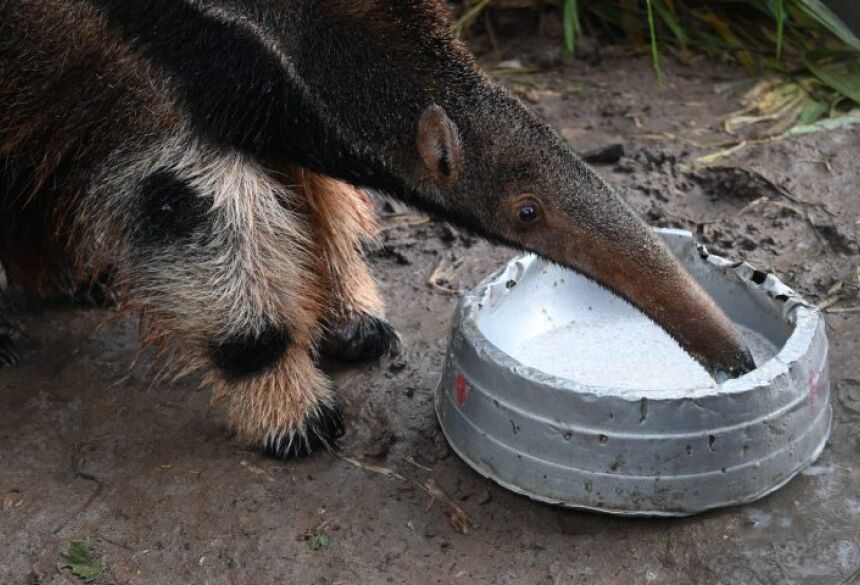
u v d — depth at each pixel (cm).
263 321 165
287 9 157
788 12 248
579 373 171
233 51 156
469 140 159
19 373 183
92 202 165
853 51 238
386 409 175
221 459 168
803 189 212
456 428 163
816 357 158
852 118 228
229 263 162
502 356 157
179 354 172
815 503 156
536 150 158
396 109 159
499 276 172
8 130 167
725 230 204
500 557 154
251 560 155
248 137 160
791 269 195
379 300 187
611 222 157
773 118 231
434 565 153
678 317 156
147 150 160
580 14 261
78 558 155
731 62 249
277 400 167
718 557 151
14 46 162
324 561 154
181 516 160
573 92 244
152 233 162
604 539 154
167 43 157
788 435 155
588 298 181
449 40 160
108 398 178
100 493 164
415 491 163
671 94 241
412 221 212
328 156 164
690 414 150
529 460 156
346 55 158
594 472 153
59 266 191
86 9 159
